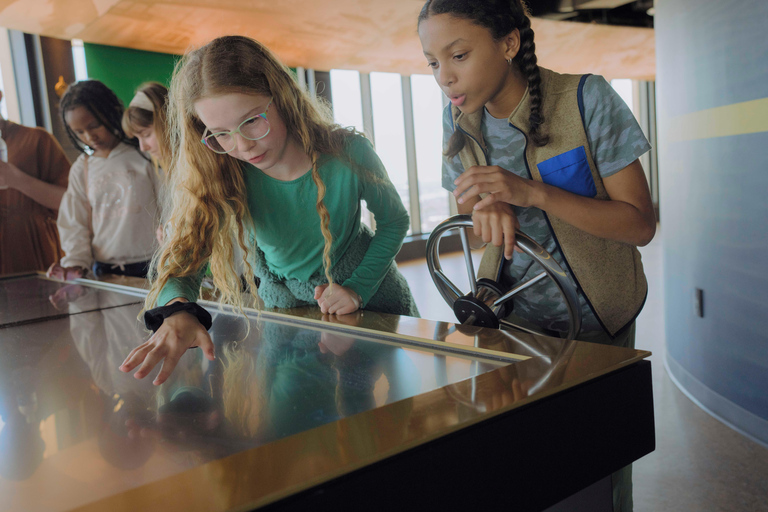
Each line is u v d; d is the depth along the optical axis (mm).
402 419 496
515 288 948
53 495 410
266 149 921
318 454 440
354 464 422
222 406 574
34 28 4820
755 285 2215
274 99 936
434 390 562
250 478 411
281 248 1124
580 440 565
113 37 5223
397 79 8484
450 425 476
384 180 1166
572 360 623
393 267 1332
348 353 739
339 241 1143
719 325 2434
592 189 1025
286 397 583
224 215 1037
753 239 2205
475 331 777
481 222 888
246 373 682
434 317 4566
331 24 5465
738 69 2242
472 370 637
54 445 501
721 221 2395
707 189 2500
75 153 3020
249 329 933
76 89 2918
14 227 4051
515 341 713
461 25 868
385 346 769
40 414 584
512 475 510
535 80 960
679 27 2697
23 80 5070
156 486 409
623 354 634
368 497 425
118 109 2941
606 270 1069
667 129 2934
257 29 5426
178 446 483
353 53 6578
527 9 944
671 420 2418
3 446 503
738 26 2221
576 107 977
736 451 2104
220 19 5039
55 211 4223
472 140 1117
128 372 724
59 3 4277
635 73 9789
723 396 2414
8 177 4012
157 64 5824
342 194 1103
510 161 1081
